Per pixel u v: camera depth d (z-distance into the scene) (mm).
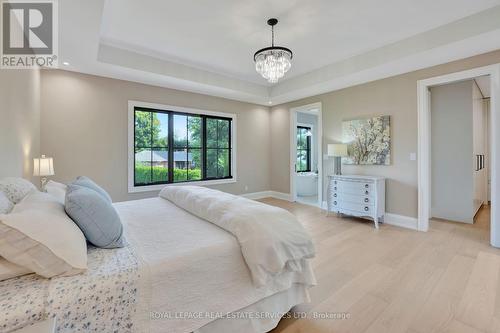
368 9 2539
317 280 2145
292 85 4770
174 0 2381
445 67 3281
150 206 2398
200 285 1251
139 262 1166
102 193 1788
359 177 3900
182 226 1720
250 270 1395
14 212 1144
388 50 3316
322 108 4883
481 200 4852
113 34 3070
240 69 4340
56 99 3523
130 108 4113
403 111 3699
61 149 3564
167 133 4633
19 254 984
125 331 1039
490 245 2938
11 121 2184
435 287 2023
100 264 1144
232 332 1375
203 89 4648
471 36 2604
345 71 3838
